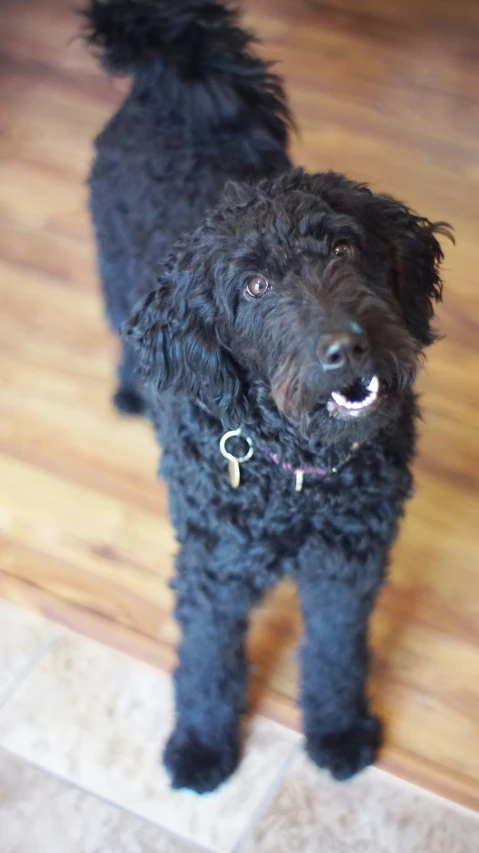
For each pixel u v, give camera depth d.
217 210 1.37
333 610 1.52
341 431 1.25
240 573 1.45
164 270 1.42
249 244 1.25
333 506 1.41
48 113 2.76
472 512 1.88
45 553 1.88
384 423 1.28
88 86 2.84
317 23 3.03
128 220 1.78
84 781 1.58
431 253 1.54
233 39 1.96
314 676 1.59
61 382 2.15
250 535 1.41
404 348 1.21
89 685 1.69
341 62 2.89
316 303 1.17
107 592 1.81
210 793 1.55
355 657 1.58
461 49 2.94
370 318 1.17
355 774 1.54
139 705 1.66
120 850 1.50
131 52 1.83
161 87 1.83
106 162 1.88
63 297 2.30
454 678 1.66
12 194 2.54
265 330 1.26
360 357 1.13
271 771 1.57
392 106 2.75
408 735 1.60
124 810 1.54
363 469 1.41
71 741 1.62
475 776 1.54
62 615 1.77
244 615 1.54
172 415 1.52
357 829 1.50
